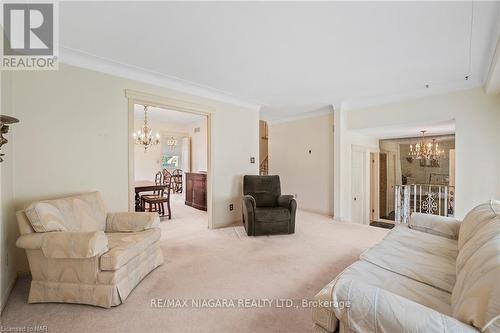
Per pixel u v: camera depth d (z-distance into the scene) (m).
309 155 5.60
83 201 2.37
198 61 2.78
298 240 3.42
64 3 1.76
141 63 2.85
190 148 7.83
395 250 1.88
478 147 3.28
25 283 2.19
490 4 1.75
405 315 0.88
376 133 5.30
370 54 2.57
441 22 1.99
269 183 4.27
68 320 1.67
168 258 2.76
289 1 1.75
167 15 1.92
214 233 3.79
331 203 5.17
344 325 1.02
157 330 1.58
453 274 1.50
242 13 1.89
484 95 3.24
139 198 5.07
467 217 1.97
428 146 6.36
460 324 0.82
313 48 2.45
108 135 2.92
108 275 1.82
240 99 4.35
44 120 2.48
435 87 3.59
